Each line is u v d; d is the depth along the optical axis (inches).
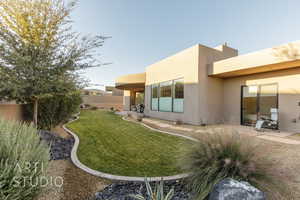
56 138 229.0
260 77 335.6
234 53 467.2
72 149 190.5
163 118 492.4
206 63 379.9
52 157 162.7
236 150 101.0
